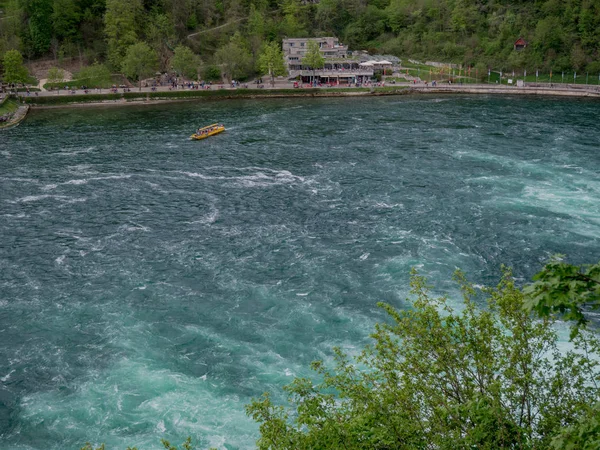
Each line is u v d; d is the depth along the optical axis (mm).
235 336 73062
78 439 57344
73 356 69938
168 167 144750
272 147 161250
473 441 28641
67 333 74500
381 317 75812
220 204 118188
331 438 30078
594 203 110500
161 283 86250
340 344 70625
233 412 60125
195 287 84938
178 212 114250
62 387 64562
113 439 57156
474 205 111750
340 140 166500
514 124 179250
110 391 63656
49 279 88188
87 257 95125
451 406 30469
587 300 21094
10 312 79375
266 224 107062
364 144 160875
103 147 165125
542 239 95875
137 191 126875
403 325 34281
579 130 167625
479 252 92438
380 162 143125
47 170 142750
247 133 179375
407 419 31047
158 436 57250
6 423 59625
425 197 117500
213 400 61938
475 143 156750
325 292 82250
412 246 95250
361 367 65500
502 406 30766
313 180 131750
